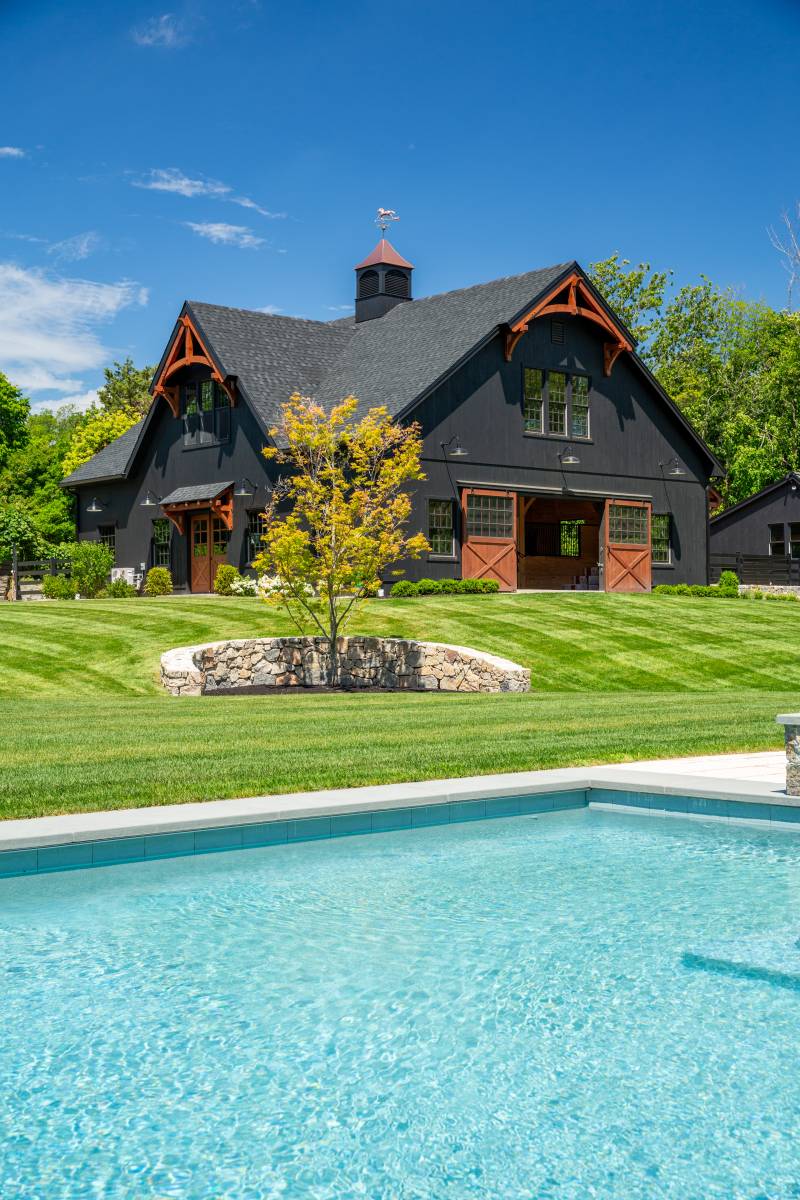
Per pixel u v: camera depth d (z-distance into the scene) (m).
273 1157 3.42
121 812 6.96
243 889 6.11
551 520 34.22
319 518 18.69
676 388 55.03
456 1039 4.22
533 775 8.43
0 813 6.98
